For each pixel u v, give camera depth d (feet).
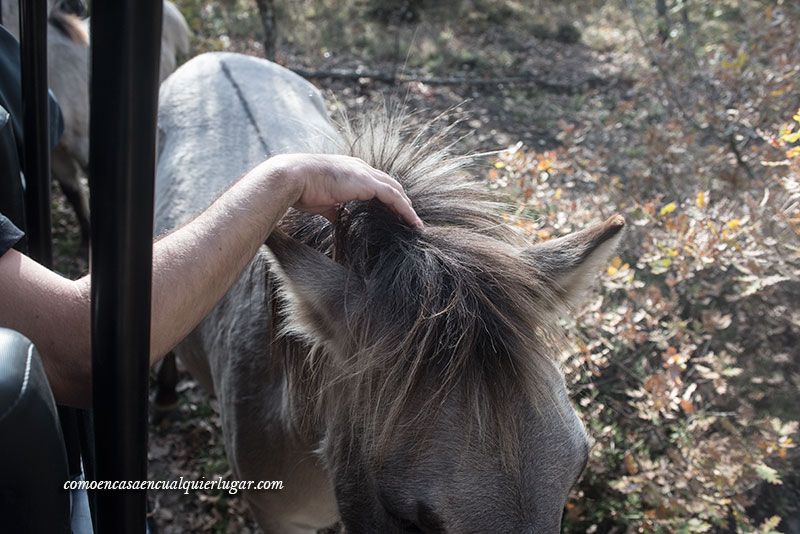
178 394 12.70
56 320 3.48
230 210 4.08
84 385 3.60
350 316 4.77
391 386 4.55
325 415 5.46
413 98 23.27
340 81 24.16
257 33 27.37
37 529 2.90
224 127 10.26
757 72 13.04
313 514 7.35
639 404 8.84
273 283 5.88
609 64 26.78
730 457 8.25
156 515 10.44
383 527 4.88
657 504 8.20
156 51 2.59
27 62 4.63
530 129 21.71
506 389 4.48
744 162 12.12
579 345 8.72
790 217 9.25
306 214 5.87
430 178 5.85
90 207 2.75
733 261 9.22
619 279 9.64
